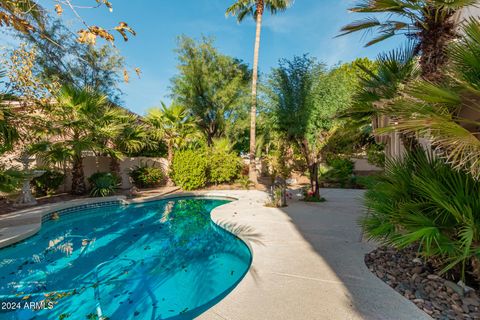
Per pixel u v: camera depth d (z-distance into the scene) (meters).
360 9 3.70
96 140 10.46
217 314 2.51
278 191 8.78
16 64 5.48
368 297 2.77
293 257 4.03
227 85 17.52
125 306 3.39
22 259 5.02
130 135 11.93
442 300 2.62
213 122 18.22
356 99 4.79
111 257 5.11
